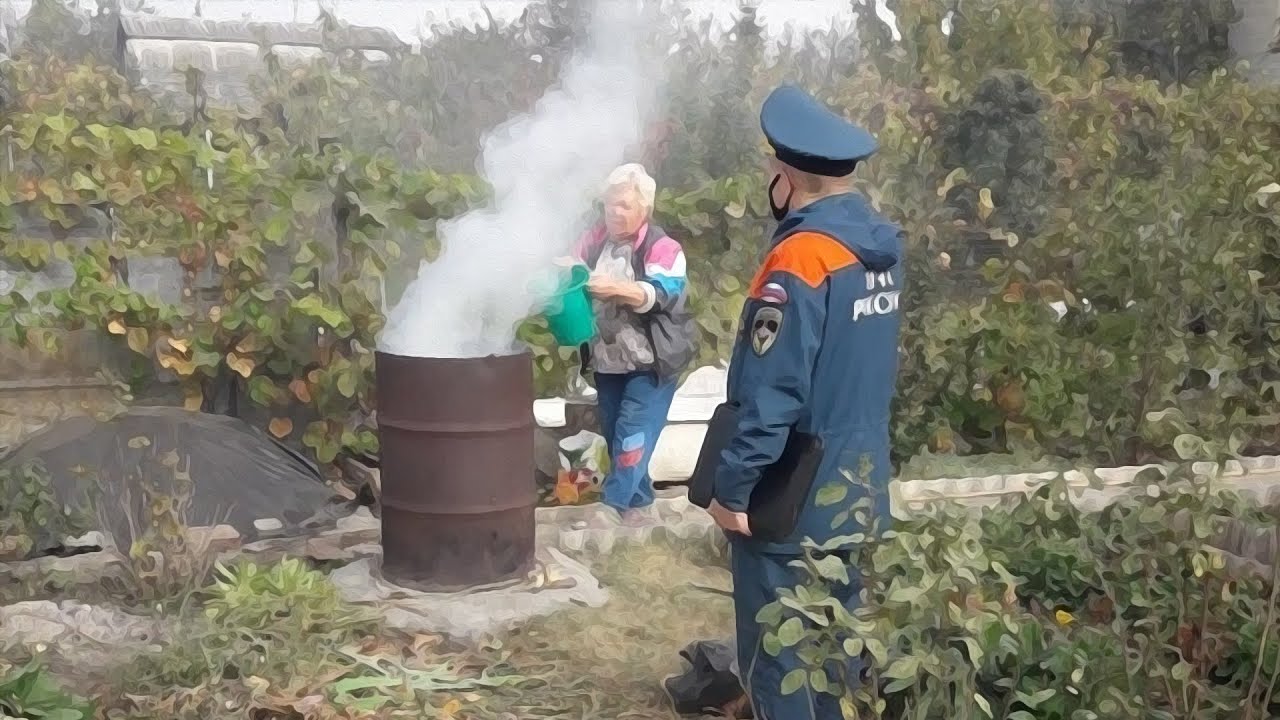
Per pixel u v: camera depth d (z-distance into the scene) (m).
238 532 5.23
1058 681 3.38
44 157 6.14
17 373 6.01
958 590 3.07
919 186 8.84
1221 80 11.27
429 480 4.73
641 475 5.63
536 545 5.46
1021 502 4.71
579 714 3.92
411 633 4.49
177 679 3.97
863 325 3.13
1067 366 7.06
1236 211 7.98
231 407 6.36
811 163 3.13
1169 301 7.11
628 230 5.39
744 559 3.30
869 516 3.11
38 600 4.71
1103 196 9.25
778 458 3.17
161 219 6.18
